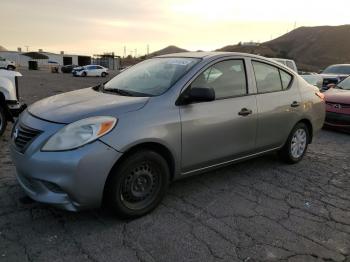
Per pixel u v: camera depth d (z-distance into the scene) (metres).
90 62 73.75
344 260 3.29
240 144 4.78
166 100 3.98
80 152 3.34
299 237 3.65
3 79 7.03
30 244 3.32
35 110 3.91
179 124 3.99
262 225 3.85
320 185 5.10
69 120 3.49
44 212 3.89
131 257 3.19
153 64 4.91
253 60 5.08
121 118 3.61
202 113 4.23
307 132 6.02
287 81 5.63
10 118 7.18
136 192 3.79
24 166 3.48
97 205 3.53
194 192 4.62
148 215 3.94
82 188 3.37
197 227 3.74
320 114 6.15
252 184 4.99
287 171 5.60
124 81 4.74
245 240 3.54
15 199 4.17
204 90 3.98
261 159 6.12
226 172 5.41
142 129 3.67
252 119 4.85
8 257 3.12
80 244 3.35
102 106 3.73
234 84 4.74
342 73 17.12
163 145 3.88
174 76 4.29
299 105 5.64
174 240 3.48
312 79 15.38
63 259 3.12
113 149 3.47
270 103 5.14
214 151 4.45
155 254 3.25
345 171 5.77
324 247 3.49
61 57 84.75
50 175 3.35
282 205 4.37
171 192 4.59
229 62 4.74
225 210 4.16
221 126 4.44
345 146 7.57
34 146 3.45
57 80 31.02
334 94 9.32
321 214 4.19
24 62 76.50
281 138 5.48
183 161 4.14
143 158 3.73
